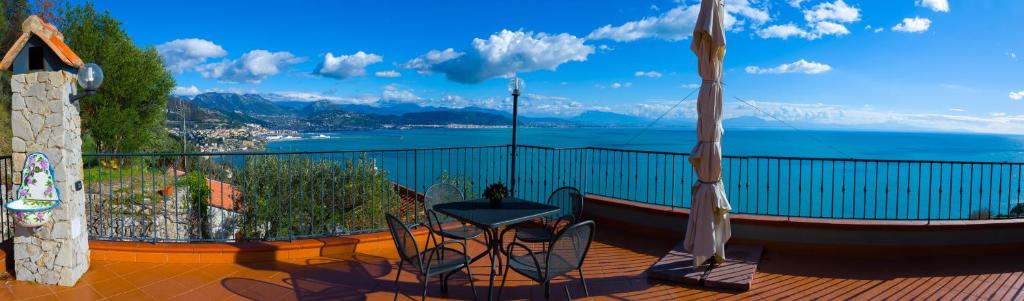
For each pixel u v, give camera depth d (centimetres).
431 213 493
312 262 442
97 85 374
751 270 406
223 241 458
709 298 364
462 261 338
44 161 365
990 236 469
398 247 328
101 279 390
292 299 358
